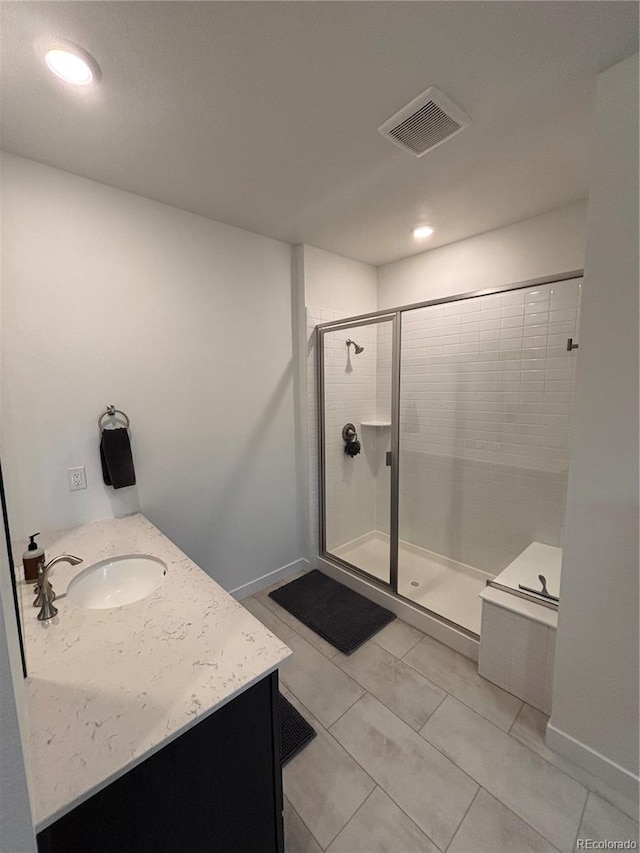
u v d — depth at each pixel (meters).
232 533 2.43
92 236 1.72
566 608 1.34
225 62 1.07
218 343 2.23
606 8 0.92
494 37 1.00
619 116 1.09
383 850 1.15
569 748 1.39
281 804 1.00
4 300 1.51
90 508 1.81
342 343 2.82
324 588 2.63
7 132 1.36
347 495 3.01
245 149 1.49
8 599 0.59
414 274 2.79
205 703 0.79
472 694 1.72
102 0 0.88
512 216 2.14
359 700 1.69
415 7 0.92
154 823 0.76
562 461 2.22
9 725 0.46
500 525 2.52
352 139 1.43
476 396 2.54
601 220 1.14
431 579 2.64
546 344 2.21
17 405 1.57
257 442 2.50
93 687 0.83
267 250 2.43
